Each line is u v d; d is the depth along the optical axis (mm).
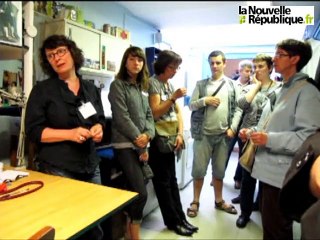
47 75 1402
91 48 1708
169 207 2139
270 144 1294
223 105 2287
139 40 1752
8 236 761
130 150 1708
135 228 1796
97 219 876
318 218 857
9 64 1534
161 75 2016
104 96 2195
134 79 1771
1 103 1356
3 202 990
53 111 1282
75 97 1332
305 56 1300
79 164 1338
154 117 1939
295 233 2158
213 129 2303
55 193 1081
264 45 3418
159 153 2025
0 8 1147
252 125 2123
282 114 1327
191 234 2109
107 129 1931
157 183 2109
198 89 2430
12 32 1287
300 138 1199
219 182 2539
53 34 1368
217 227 2244
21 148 1441
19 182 1196
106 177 1906
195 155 2430
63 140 1268
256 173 1442
